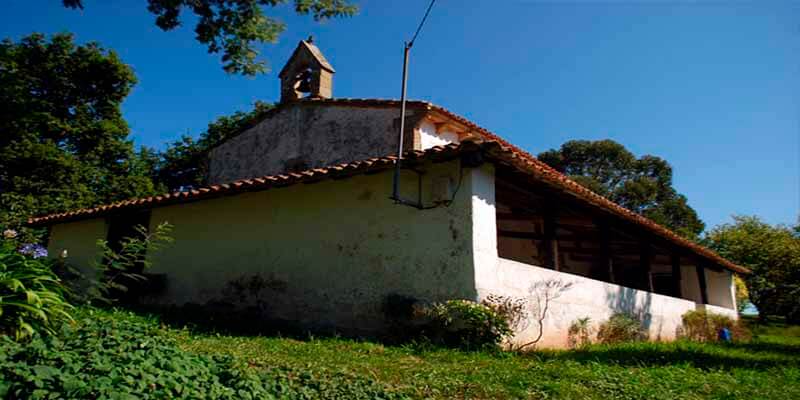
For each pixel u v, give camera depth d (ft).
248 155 51.83
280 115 50.06
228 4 32.94
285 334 27.99
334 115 45.85
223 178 53.36
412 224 27.53
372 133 43.01
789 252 73.56
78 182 72.95
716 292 57.98
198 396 11.76
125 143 81.56
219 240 36.27
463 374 17.79
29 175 69.31
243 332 27.84
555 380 17.80
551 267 30.55
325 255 30.71
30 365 11.71
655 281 61.46
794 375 24.00
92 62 77.77
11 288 14.64
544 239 31.32
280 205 33.91
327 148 45.39
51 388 10.71
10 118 69.77
